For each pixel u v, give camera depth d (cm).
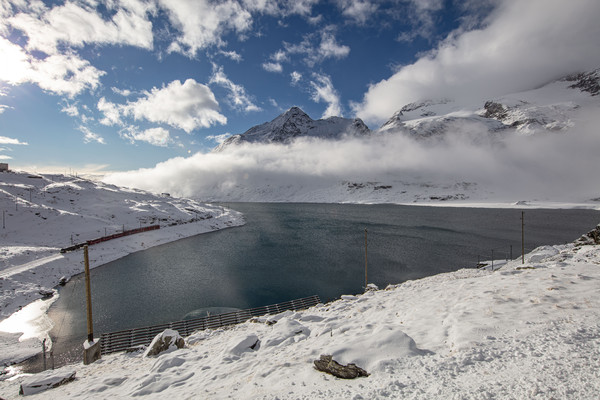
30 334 4022
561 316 1127
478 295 1593
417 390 745
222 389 1021
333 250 8944
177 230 12169
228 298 5369
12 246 7456
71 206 12038
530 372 745
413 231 12119
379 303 2122
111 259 8050
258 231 13062
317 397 812
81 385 1410
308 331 1680
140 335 3444
